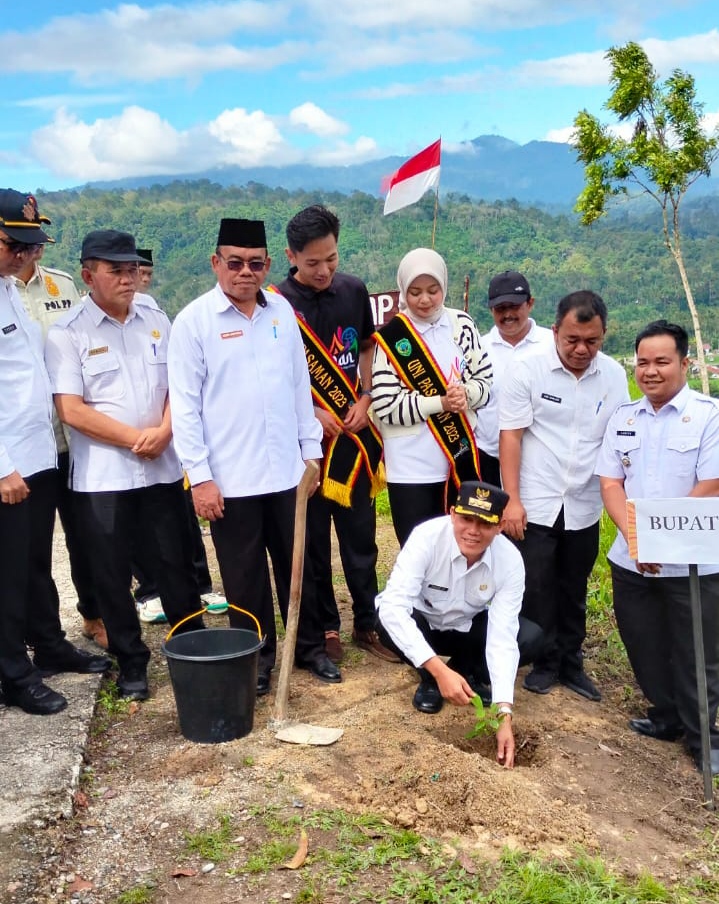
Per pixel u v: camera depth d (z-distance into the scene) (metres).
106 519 4.40
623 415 4.52
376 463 5.12
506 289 5.65
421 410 4.79
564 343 4.51
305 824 3.44
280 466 4.43
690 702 4.40
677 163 16.77
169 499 4.66
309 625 4.79
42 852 3.29
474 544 4.14
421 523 4.80
